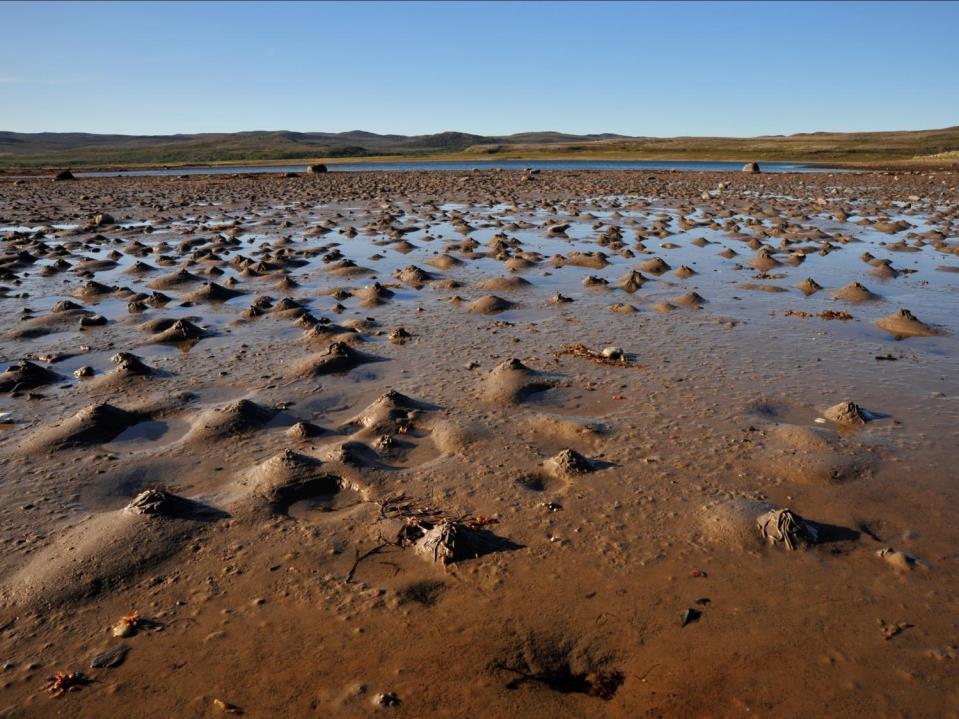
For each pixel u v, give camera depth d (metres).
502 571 4.54
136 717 3.50
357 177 51.66
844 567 4.56
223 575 4.55
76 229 22.44
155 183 47.03
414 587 4.39
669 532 4.96
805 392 7.61
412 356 9.10
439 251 17.39
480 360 8.84
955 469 5.81
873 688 3.60
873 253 16.86
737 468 5.88
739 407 7.17
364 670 3.75
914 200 29.80
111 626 4.13
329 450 6.13
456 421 6.80
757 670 3.73
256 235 20.73
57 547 4.84
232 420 6.82
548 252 17.20
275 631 4.04
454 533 4.74
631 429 6.68
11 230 22.89
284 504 5.42
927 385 7.82
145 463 6.16
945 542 4.82
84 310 11.56
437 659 3.82
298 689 3.63
